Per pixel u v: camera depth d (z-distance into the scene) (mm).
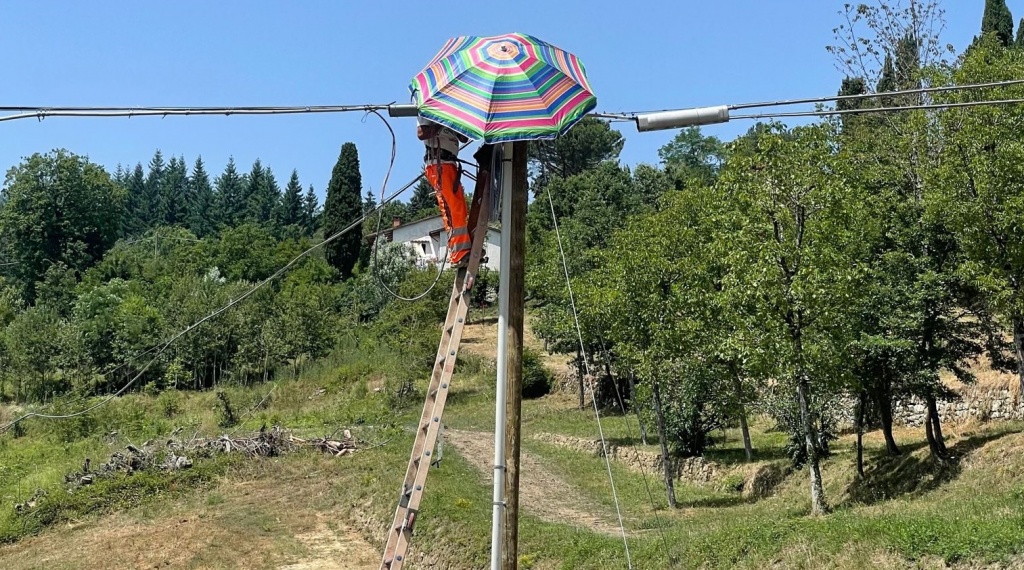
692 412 35656
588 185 81750
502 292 12266
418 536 25906
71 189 105938
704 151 115062
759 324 25188
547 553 22531
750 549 18531
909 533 16094
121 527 32375
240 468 39656
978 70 26750
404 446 41469
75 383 64062
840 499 27453
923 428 35469
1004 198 24578
